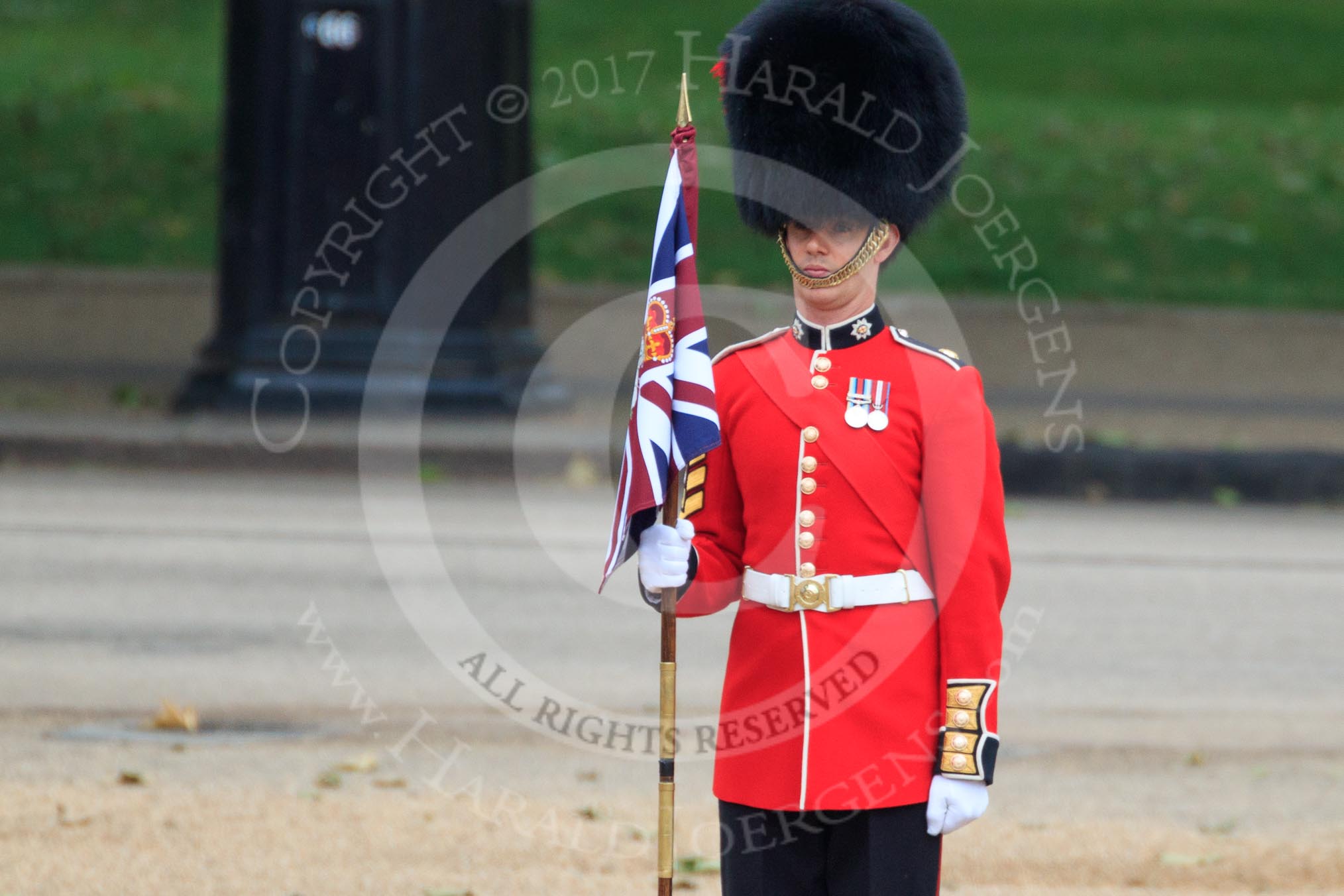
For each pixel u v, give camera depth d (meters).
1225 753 21.25
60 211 68.00
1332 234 70.75
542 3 88.25
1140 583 30.61
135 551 31.38
